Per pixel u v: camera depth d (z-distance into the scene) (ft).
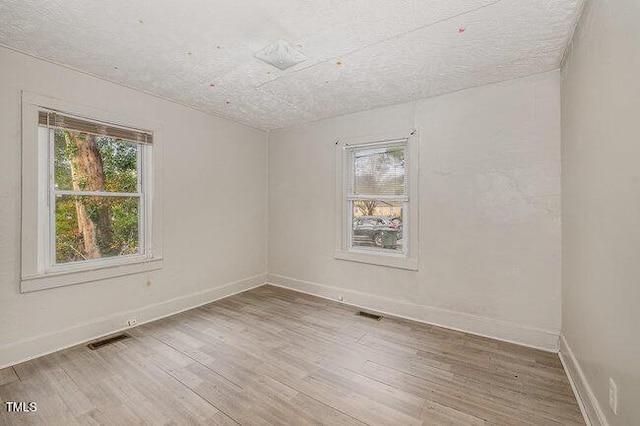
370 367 7.32
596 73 5.04
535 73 8.34
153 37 6.65
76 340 8.29
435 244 10.03
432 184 10.08
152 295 10.12
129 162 9.74
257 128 14.26
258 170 14.38
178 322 9.97
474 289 9.34
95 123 8.71
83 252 8.71
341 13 5.74
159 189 10.25
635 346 3.72
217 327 9.62
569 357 6.94
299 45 6.92
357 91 9.68
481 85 9.16
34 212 7.54
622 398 4.08
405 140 10.79
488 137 9.09
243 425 5.36
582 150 5.96
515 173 8.66
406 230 10.87
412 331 9.45
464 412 5.73
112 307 9.10
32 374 6.84
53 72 7.84
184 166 11.08
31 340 7.50
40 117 7.64
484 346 8.44
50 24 6.16
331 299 12.54
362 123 11.68
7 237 7.16
